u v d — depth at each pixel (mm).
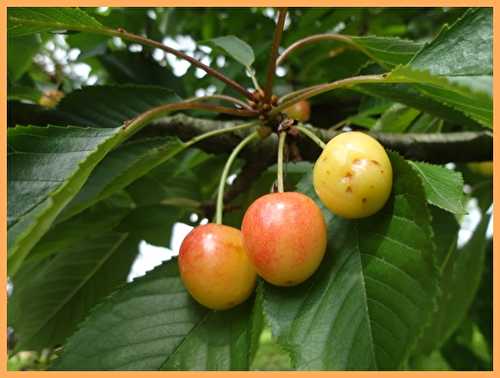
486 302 378
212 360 184
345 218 178
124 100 241
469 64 182
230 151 246
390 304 163
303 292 172
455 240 293
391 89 229
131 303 195
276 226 163
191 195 319
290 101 206
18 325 298
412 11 318
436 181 169
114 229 276
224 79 215
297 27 322
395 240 167
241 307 190
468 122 236
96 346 187
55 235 265
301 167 259
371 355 160
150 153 208
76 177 162
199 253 176
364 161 163
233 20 340
